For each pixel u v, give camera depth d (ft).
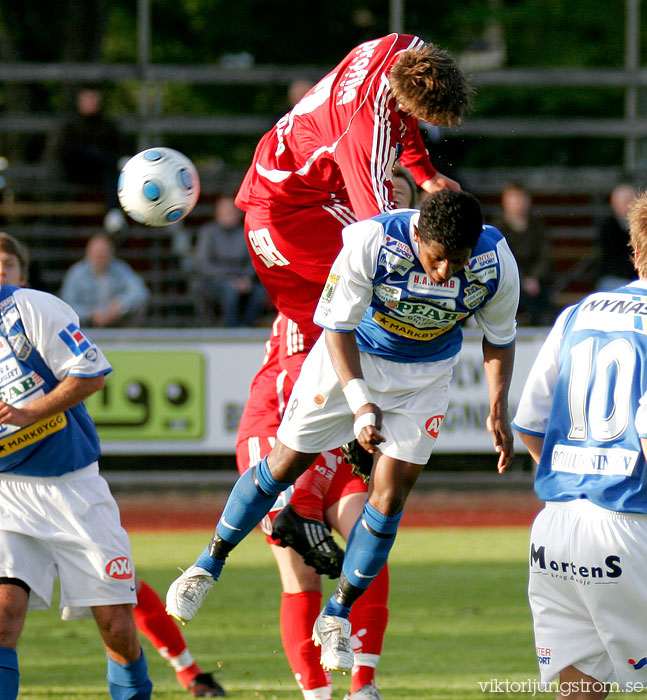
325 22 273.75
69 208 181.37
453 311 48.83
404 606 91.09
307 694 57.98
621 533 45.32
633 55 191.72
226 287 156.87
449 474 154.71
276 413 62.90
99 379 52.06
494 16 249.75
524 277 153.89
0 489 51.98
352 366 48.32
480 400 148.77
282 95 276.21
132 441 148.56
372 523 50.90
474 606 91.04
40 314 51.62
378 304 48.85
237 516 52.24
